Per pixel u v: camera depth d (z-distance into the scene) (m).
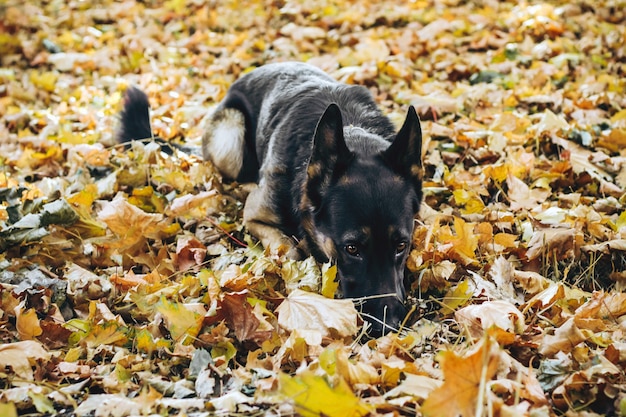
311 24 3.91
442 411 1.59
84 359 1.81
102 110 2.92
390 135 2.15
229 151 2.43
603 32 3.47
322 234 1.96
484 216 2.18
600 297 1.86
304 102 2.21
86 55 3.59
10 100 3.02
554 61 3.11
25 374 1.76
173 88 3.20
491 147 2.46
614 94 2.77
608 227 2.14
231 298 1.85
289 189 2.10
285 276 1.96
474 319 1.84
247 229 2.18
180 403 1.68
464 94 2.82
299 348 1.77
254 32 3.90
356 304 1.89
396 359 1.75
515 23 3.64
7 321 1.88
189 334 1.83
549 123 2.52
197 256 2.09
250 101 2.44
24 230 2.07
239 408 1.67
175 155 2.54
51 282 1.96
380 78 2.97
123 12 4.36
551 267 2.05
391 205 1.91
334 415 1.60
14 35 3.90
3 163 2.53
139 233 2.10
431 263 2.01
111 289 1.98
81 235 2.13
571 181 2.32
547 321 1.86
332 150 1.95
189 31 4.07
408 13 3.91
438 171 2.37
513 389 1.67
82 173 2.41
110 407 1.68
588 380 1.69
